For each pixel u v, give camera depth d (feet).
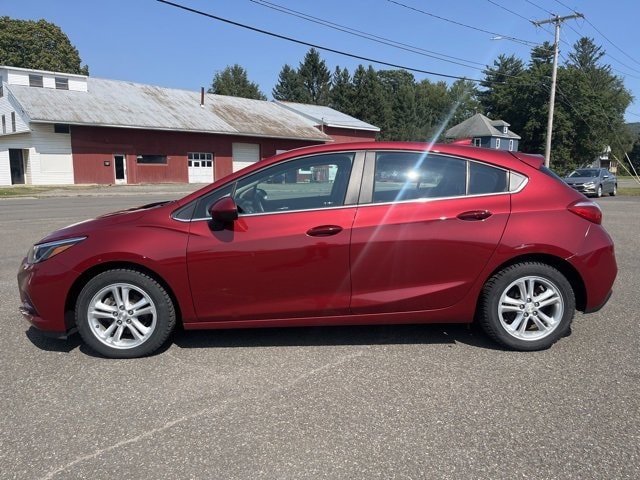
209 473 8.49
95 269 13.03
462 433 9.61
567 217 13.12
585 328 15.25
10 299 18.53
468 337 14.58
